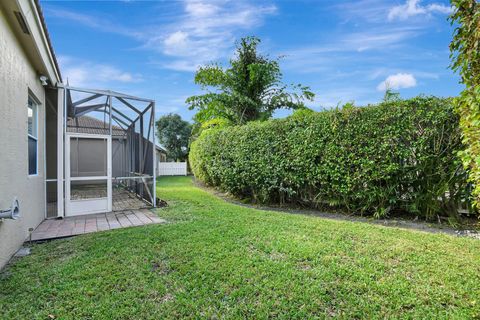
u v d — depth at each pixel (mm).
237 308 2377
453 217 4988
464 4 2488
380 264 3180
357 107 5773
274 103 13062
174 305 2424
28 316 2297
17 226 3869
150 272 3066
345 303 2428
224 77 12852
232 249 3736
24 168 4277
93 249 3820
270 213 6242
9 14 3432
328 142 6129
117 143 9453
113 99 6855
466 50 2490
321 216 6152
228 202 8477
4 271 3145
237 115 12898
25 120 4336
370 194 5637
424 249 3648
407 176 5234
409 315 2246
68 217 6105
